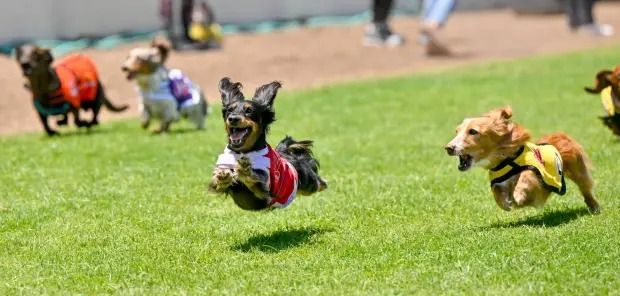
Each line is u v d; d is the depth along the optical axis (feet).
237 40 99.30
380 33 101.96
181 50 91.30
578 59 86.22
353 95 68.64
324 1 116.06
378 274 25.31
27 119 63.67
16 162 44.24
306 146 30.96
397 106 62.44
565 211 31.35
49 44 88.38
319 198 35.29
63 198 36.35
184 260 27.43
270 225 31.53
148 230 31.30
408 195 35.14
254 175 27.09
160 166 42.27
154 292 24.57
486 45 103.71
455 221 31.09
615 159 39.83
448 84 73.36
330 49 97.91
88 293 24.77
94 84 53.72
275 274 25.67
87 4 91.91
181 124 56.59
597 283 23.79
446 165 41.01
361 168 41.34
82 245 29.63
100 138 51.06
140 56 50.57
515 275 24.58
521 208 30.55
